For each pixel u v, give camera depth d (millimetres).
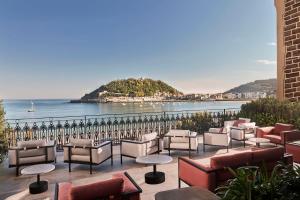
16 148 5656
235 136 8078
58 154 7598
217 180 3637
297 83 9234
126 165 6273
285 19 9727
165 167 5988
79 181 5168
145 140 6402
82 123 8953
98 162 5648
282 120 8688
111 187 2727
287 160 3971
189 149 6836
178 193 3256
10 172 5906
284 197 2205
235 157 3705
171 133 7102
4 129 7500
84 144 5707
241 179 2332
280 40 9984
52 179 5348
